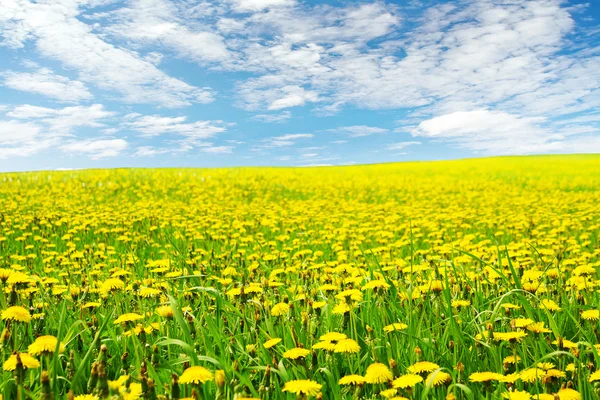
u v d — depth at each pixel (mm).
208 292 4332
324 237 9883
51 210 15930
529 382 2895
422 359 3117
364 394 2842
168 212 15125
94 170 35375
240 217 14500
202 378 2373
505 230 12055
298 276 5859
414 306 4336
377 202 21469
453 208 17094
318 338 3604
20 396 2373
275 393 2840
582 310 4156
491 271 5078
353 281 4559
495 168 43125
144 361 2773
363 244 10055
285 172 36688
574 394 2406
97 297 5133
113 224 11875
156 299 4715
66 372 3170
